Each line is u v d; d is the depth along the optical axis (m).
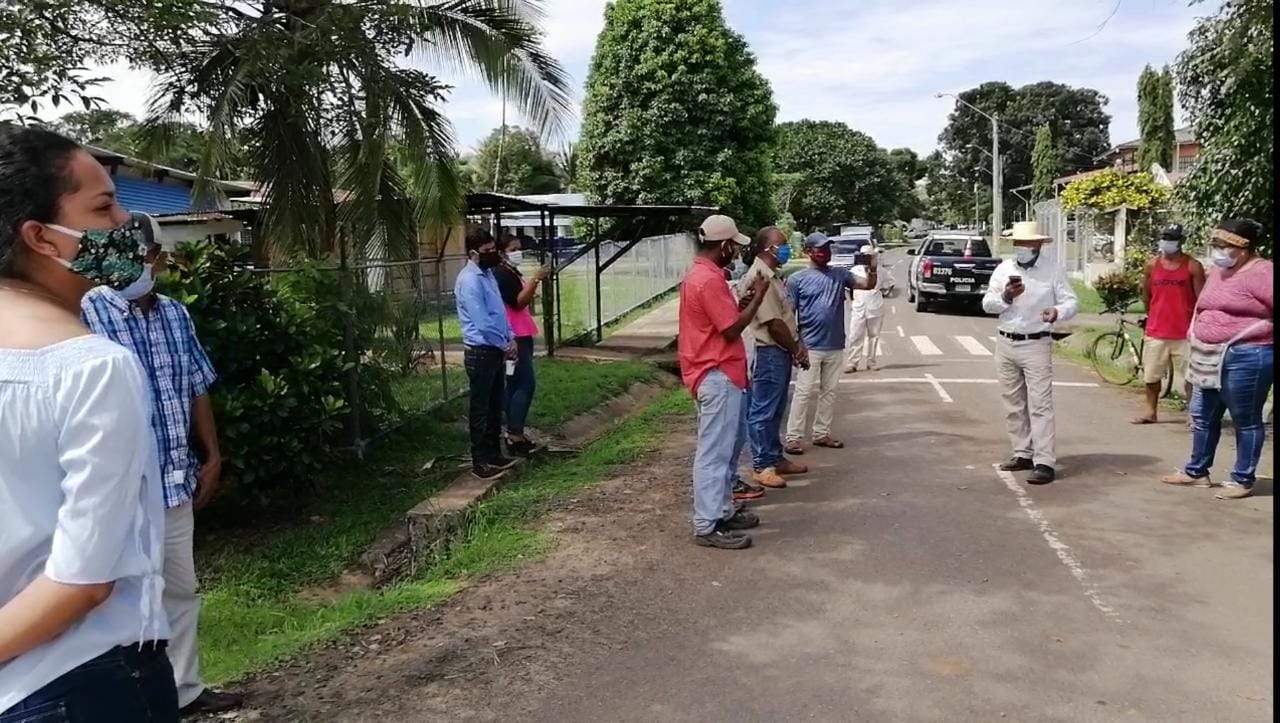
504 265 8.40
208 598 5.83
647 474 7.80
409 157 9.91
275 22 9.00
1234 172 9.70
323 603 5.88
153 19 7.16
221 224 17.59
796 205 67.12
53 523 1.71
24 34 6.50
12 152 1.79
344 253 9.55
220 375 6.50
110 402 1.71
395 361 9.05
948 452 8.31
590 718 3.80
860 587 5.18
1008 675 4.11
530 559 5.78
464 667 4.28
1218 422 6.91
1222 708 3.79
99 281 1.92
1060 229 34.78
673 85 26.28
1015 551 5.69
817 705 3.88
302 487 7.08
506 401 8.42
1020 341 7.22
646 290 24.27
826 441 8.70
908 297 25.62
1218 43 9.39
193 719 3.80
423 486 7.78
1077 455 8.13
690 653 4.39
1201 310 6.79
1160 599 4.92
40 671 1.73
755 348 7.26
